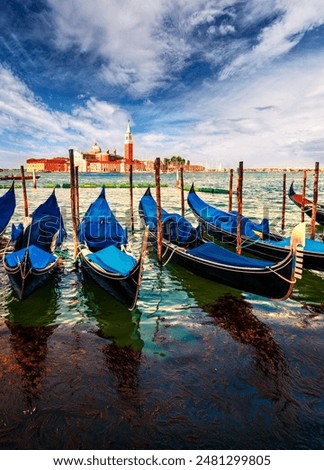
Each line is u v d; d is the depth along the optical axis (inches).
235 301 333.7
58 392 193.9
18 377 207.3
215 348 242.8
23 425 169.6
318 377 207.5
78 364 222.5
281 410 180.1
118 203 1210.6
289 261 271.7
